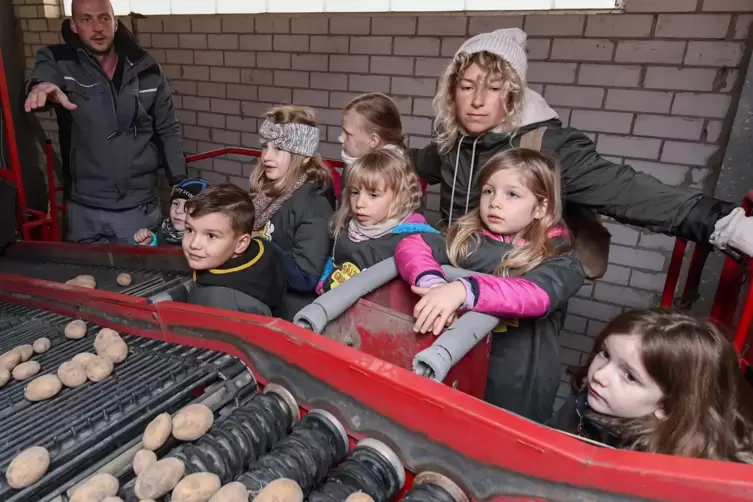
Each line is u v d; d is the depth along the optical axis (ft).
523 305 3.20
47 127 14.28
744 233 3.60
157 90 8.44
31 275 7.18
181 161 8.83
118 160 8.34
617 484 1.86
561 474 1.96
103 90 7.95
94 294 4.05
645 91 7.09
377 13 8.96
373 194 4.53
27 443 2.34
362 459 2.36
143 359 3.16
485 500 2.15
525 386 3.99
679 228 3.97
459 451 2.20
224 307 4.11
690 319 2.93
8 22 13.38
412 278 3.49
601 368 3.02
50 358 3.48
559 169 3.97
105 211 8.66
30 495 2.05
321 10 9.59
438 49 8.43
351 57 9.27
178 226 7.68
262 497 2.04
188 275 6.67
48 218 9.07
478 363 3.12
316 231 5.12
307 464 2.31
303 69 9.87
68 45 7.77
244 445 2.38
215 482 2.11
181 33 11.27
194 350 3.18
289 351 2.71
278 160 5.36
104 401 2.69
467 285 3.12
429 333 3.07
